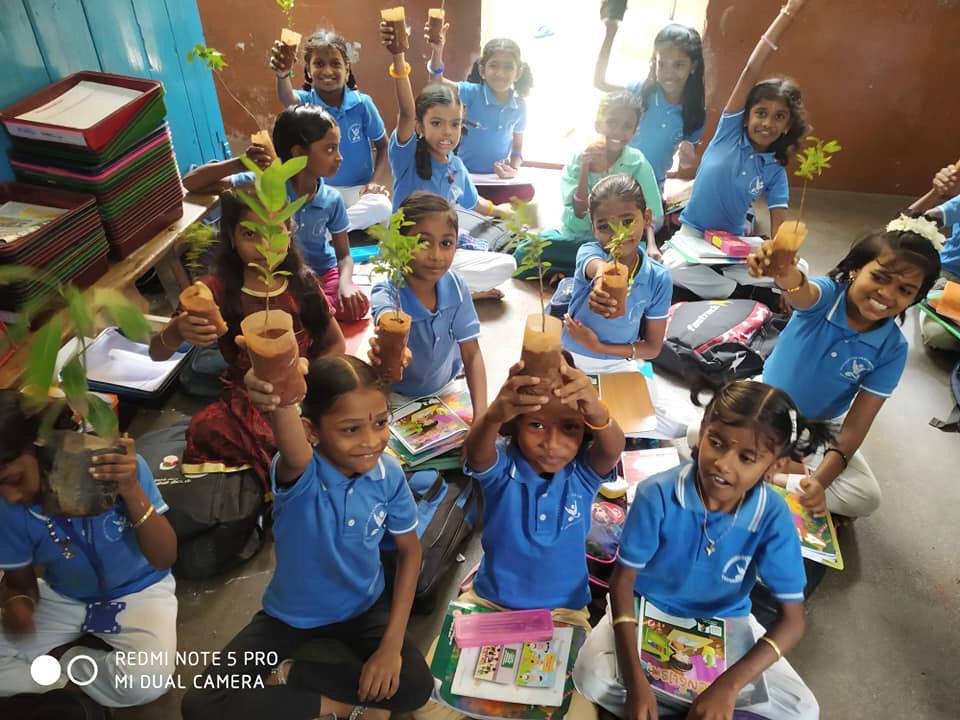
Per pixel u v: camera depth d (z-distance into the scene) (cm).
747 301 298
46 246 214
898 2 361
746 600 171
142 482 162
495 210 360
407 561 170
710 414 148
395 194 328
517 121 382
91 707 162
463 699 160
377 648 162
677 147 362
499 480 166
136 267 249
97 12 267
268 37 402
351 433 146
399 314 167
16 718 156
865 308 198
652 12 545
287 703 154
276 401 120
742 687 152
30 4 238
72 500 145
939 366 298
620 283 196
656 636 165
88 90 251
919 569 216
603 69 356
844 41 377
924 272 187
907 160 406
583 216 320
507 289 331
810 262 360
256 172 103
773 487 215
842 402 221
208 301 160
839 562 196
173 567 201
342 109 347
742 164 317
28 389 104
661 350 282
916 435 264
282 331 116
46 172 234
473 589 184
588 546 199
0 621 162
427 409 236
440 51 348
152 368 259
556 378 139
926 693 185
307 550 156
